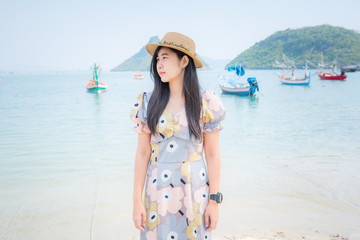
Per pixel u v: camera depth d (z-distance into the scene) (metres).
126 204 3.82
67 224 3.31
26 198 4.05
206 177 1.71
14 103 21.33
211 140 1.72
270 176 4.81
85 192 4.23
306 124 10.63
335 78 54.72
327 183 4.47
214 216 1.66
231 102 21.19
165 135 1.63
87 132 9.27
